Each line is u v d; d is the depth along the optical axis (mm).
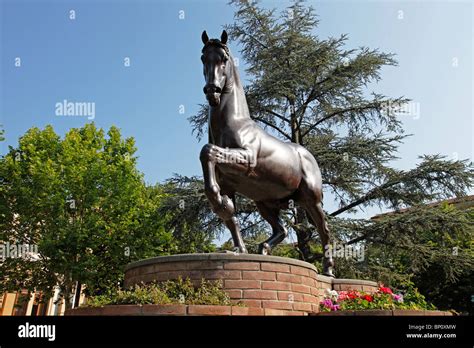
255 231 14711
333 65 15633
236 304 5039
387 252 14961
